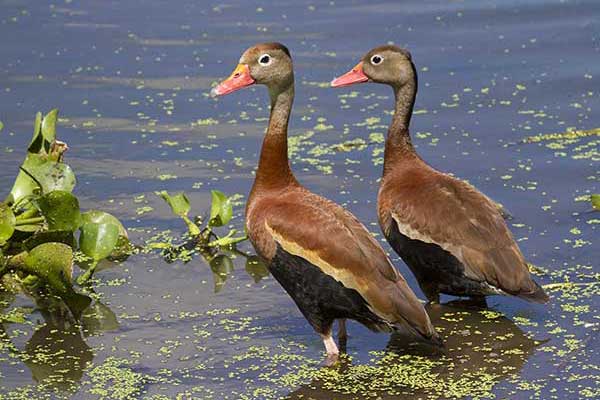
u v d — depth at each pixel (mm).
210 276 12422
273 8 21484
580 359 10430
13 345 10914
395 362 10531
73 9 21422
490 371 10289
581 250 12594
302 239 10547
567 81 17812
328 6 21531
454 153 15461
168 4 21703
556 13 20703
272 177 11227
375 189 14484
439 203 11445
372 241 10641
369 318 10469
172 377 10258
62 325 11312
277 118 11336
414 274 11766
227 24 20547
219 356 10656
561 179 14547
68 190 12898
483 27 20172
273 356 10656
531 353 10602
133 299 11875
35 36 20016
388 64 12641
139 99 17531
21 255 11609
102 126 16578
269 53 11406
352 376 10273
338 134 16328
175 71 18562
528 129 16188
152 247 13070
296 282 10672
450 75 18219
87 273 12234
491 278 11062
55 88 17891
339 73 18328
